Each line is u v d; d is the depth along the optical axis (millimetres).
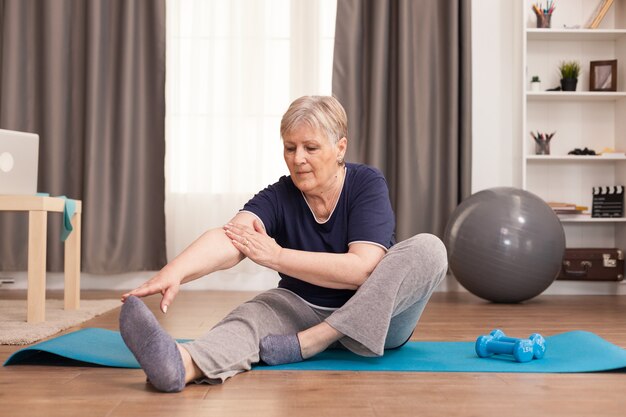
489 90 4445
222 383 1532
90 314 2902
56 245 4215
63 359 1815
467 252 3688
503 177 4441
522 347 1784
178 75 4340
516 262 3613
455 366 1750
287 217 1851
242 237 1659
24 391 1460
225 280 4363
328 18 4406
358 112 4277
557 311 3336
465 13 4273
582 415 1291
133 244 4273
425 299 1792
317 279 1693
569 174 4504
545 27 4340
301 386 1517
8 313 2904
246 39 4332
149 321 1415
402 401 1388
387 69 4277
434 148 4289
